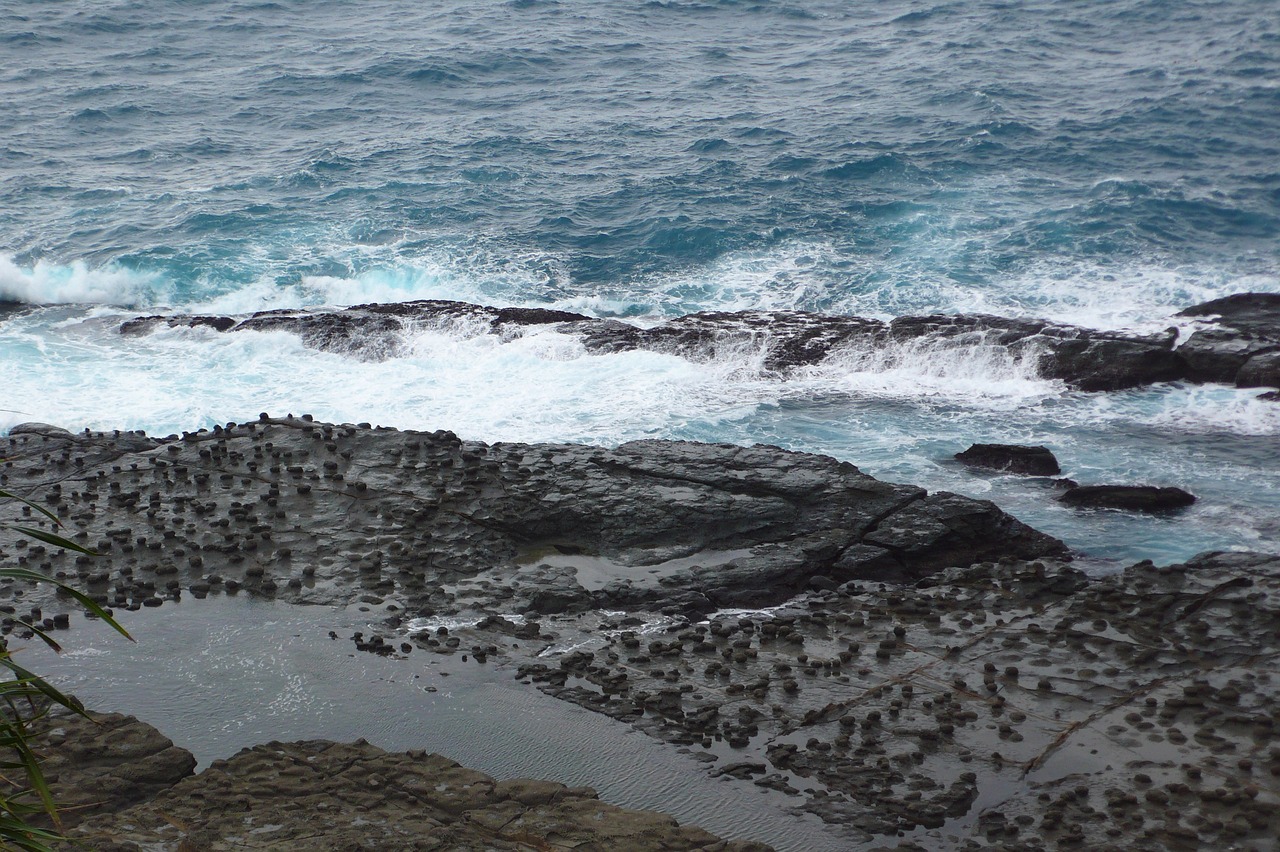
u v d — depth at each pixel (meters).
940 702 9.94
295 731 9.66
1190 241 27.48
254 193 31.86
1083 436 18.20
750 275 26.25
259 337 22.09
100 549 12.65
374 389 20.02
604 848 7.84
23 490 14.12
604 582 12.45
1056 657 10.65
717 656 10.83
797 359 21.05
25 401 19.31
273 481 14.23
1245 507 15.64
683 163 33.81
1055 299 24.38
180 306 25.12
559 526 13.46
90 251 27.47
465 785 8.60
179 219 29.69
